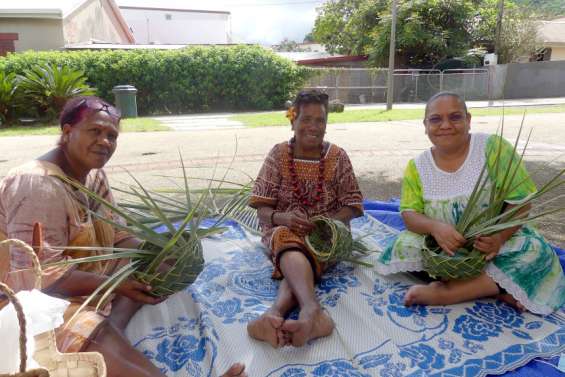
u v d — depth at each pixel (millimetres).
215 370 1838
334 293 2412
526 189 2303
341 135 8984
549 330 2057
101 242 2178
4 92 11789
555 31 27375
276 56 16547
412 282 2518
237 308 2277
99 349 1621
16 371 1226
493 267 2199
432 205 2488
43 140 8977
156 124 11430
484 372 1803
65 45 16156
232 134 9453
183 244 2092
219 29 35062
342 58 22641
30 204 1740
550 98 20656
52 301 1376
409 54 21969
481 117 11938
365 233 3234
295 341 1876
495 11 23219
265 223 2611
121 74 14586
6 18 15148
